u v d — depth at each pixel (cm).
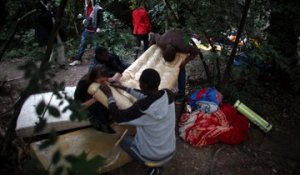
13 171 250
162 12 476
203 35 421
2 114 340
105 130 324
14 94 433
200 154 367
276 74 536
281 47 484
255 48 435
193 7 423
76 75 560
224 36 425
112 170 301
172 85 383
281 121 461
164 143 264
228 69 445
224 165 356
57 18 182
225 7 399
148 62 409
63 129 319
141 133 263
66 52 651
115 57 416
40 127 137
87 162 123
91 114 314
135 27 629
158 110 251
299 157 390
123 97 302
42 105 132
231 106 420
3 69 564
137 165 327
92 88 290
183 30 408
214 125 385
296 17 445
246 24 430
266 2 431
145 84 254
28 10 303
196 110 409
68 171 121
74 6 709
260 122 424
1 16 606
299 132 443
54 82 145
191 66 589
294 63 507
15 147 274
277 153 393
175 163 346
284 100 505
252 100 482
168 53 395
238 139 390
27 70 131
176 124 410
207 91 423
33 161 147
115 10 882
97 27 569
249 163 367
